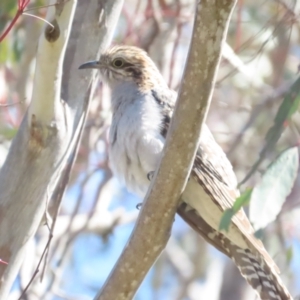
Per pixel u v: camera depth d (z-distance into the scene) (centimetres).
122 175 1074
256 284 990
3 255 895
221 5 723
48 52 811
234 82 1506
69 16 803
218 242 1030
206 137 1045
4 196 891
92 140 1316
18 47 1320
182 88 770
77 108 920
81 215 1341
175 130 785
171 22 1373
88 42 951
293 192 1417
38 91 843
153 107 1063
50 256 1229
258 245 978
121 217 1354
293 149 798
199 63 751
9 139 1273
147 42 1357
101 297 837
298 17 1137
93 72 948
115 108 1117
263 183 783
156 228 815
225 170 1050
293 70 1509
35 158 883
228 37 1477
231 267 1614
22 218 897
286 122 822
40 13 1342
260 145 1416
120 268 830
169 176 798
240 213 984
